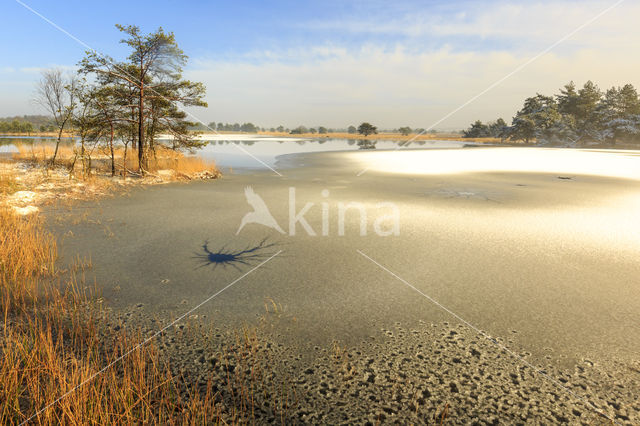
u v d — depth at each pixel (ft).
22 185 36.19
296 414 8.23
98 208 29.94
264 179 53.78
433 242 22.25
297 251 20.20
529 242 22.36
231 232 23.79
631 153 141.59
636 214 30.71
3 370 8.76
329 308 13.50
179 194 38.34
